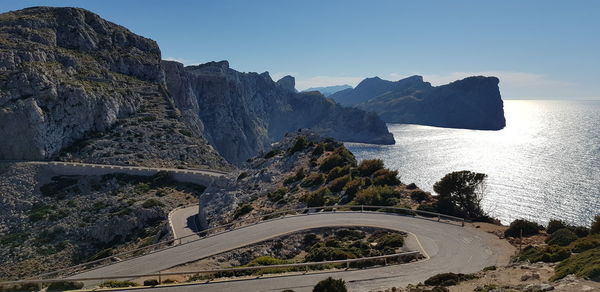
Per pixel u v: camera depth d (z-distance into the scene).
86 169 88.94
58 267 58.12
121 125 111.69
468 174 45.06
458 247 32.06
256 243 35.09
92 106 106.81
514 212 97.38
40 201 77.62
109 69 131.75
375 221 39.81
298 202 52.97
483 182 46.06
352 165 68.75
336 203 50.31
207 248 34.41
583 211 96.12
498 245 32.91
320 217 41.97
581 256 20.45
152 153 103.94
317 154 78.12
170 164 102.06
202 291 22.36
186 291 22.39
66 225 69.44
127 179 87.69
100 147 100.69
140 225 70.75
